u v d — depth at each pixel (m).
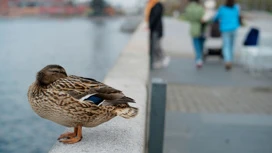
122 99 3.42
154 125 5.29
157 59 11.79
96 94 3.41
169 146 6.69
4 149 6.85
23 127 7.47
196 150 6.55
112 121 4.37
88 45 14.96
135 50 9.90
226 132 7.27
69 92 3.35
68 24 28.73
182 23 30.72
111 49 13.77
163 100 5.22
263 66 11.35
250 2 45.00
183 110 8.18
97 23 31.38
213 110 8.22
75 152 3.53
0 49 13.38
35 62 10.82
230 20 11.68
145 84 6.60
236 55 13.92
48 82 3.44
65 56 11.74
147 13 11.67
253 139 7.05
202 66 12.29
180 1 45.19
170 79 10.50
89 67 9.61
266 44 11.60
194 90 9.55
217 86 9.91
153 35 11.66
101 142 3.77
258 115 8.01
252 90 9.61
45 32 20.53
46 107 3.38
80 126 3.60
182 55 14.11
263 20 32.31
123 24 24.94
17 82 8.88
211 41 15.59
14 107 8.12
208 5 11.90
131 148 3.67
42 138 7.12
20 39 16.61
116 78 6.98
